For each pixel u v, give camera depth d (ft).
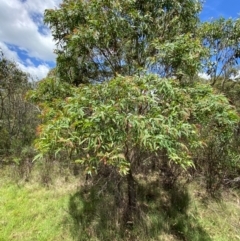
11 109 19.57
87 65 10.48
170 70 9.20
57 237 8.99
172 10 9.81
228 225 10.02
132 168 9.74
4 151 17.06
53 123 6.53
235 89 16.21
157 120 6.11
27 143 17.40
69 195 11.84
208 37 15.12
